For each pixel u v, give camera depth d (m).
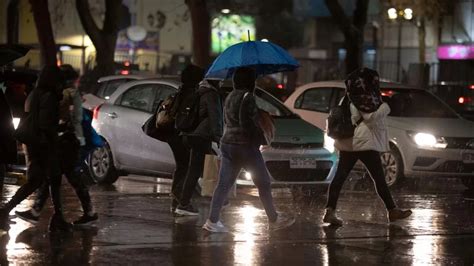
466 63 50.97
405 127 21.31
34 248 12.83
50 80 13.58
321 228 15.08
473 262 12.56
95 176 21.23
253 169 14.28
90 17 39.00
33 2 36.72
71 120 14.15
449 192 21.19
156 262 12.07
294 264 12.16
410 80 51.91
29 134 13.60
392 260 12.57
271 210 14.72
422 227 15.41
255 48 15.64
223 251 12.92
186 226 14.88
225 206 17.31
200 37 30.25
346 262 12.36
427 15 57.94
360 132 15.09
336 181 15.39
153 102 20.30
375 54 63.12
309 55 72.94
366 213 17.02
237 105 13.93
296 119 20.23
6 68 19.88
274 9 68.81
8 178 18.12
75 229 14.38
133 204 17.33
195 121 15.19
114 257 12.34
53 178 13.88
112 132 20.69
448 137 21.11
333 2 38.66
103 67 39.28
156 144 19.73
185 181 15.60
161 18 61.44
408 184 22.97
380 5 66.19
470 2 65.88
